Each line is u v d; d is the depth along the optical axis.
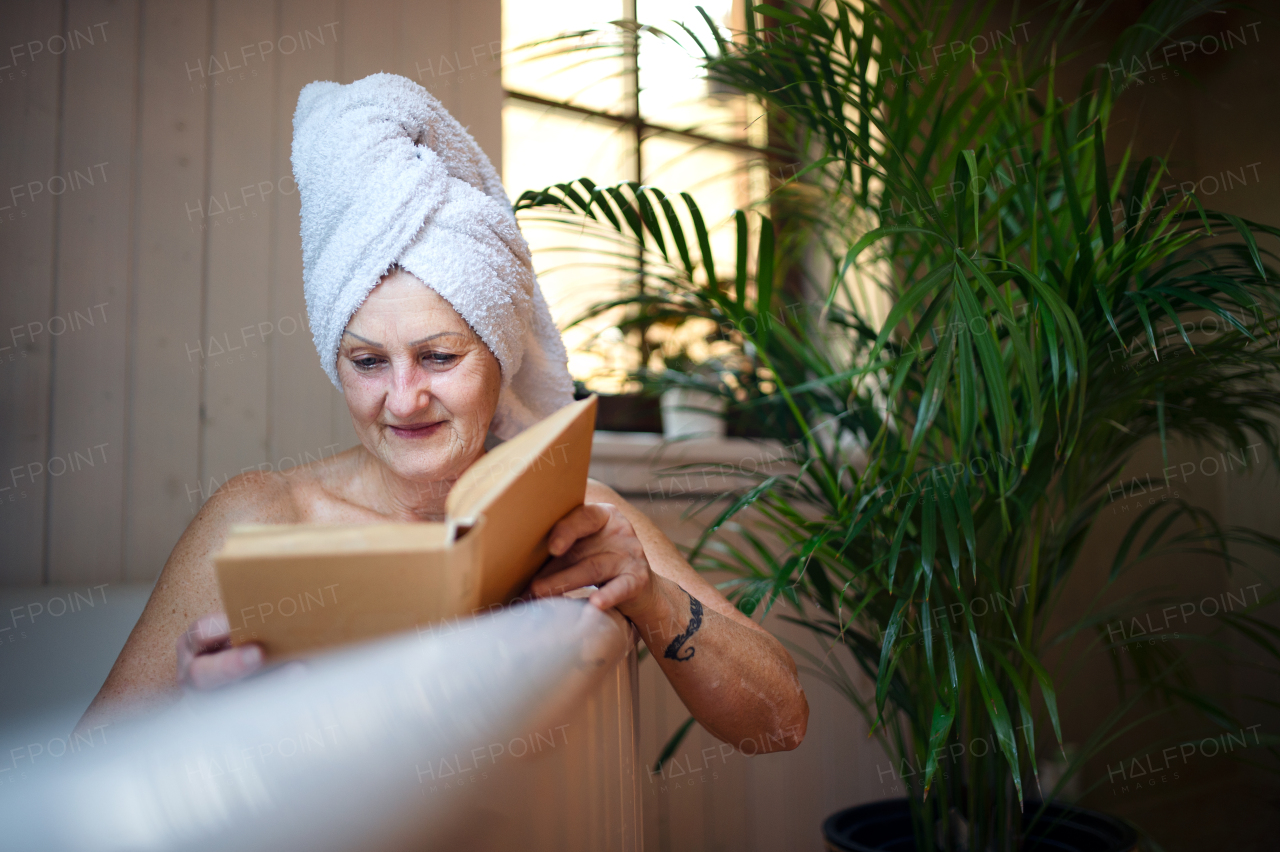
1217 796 2.27
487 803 0.49
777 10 0.99
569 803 0.55
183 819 0.39
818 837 1.74
